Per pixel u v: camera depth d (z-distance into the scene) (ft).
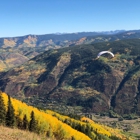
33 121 288.71
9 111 255.91
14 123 253.24
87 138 506.48
